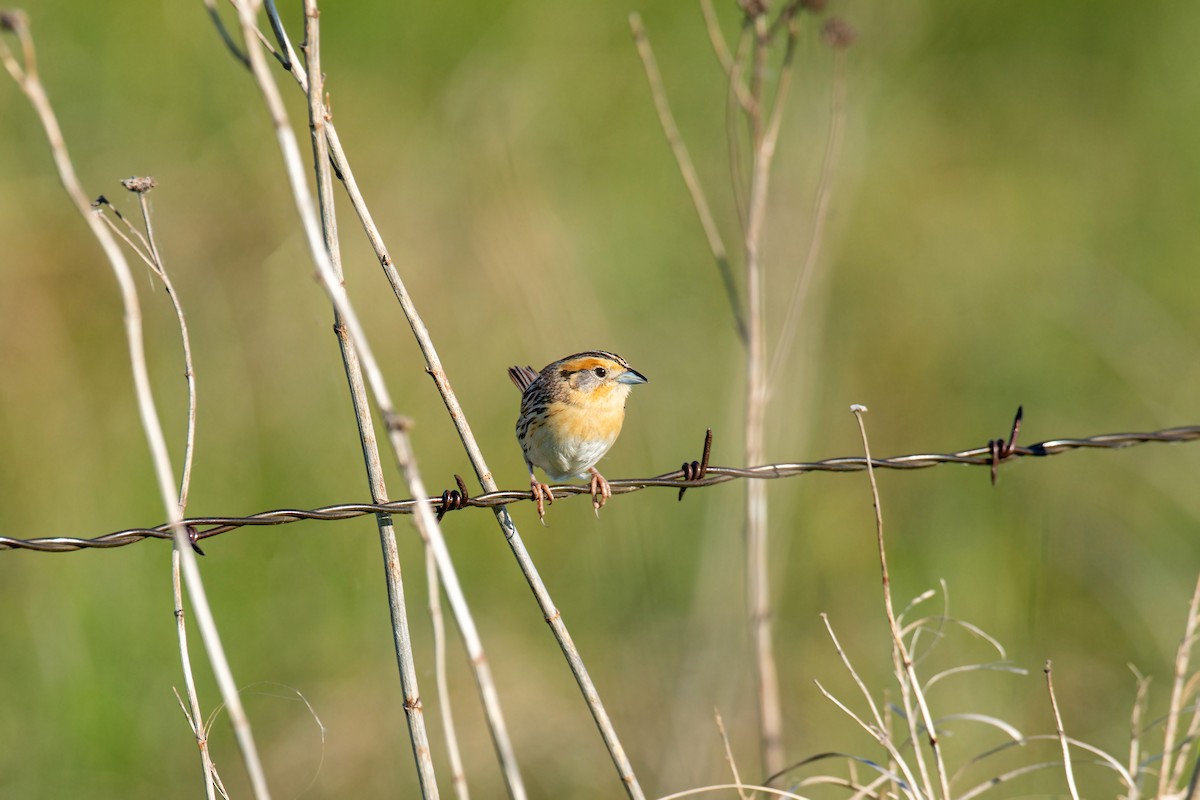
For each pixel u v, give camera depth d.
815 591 13.16
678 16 17.33
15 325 13.52
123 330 13.69
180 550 5.53
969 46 18.94
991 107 18.78
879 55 15.97
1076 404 14.89
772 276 13.41
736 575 11.77
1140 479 13.59
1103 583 12.65
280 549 12.14
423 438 13.20
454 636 12.12
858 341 15.93
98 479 12.47
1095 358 15.35
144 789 10.63
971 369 15.59
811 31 14.23
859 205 16.98
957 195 17.75
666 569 12.77
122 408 13.09
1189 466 13.47
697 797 10.66
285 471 12.48
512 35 16.47
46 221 14.20
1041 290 16.45
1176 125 18.09
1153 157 18.08
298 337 13.38
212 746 10.95
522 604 12.81
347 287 13.80
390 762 11.23
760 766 11.16
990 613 12.49
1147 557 12.85
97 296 13.89
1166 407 14.09
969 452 7.94
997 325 16.05
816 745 11.18
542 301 13.39
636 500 12.81
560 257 13.84
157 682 11.10
